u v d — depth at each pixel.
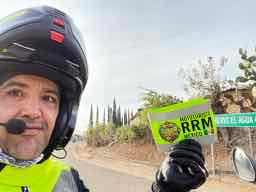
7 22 0.37
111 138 10.13
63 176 0.43
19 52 0.35
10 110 0.35
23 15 0.37
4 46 0.35
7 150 0.35
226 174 3.40
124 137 7.82
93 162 5.96
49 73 0.36
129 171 4.36
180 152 0.44
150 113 0.48
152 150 6.05
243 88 4.65
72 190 0.43
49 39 0.36
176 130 0.47
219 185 2.98
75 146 15.30
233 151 0.55
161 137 0.47
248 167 0.51
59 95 0.39
